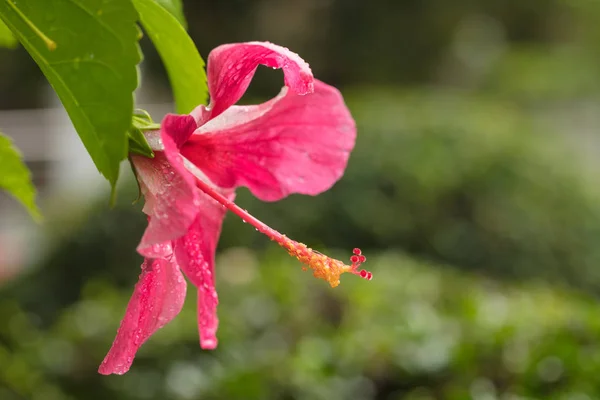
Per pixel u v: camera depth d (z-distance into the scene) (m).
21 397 4.12
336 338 4.06
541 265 7.98
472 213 8.05
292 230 7.57
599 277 8.08
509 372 3.43
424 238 7.97
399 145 8.32
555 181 8.33
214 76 1.31
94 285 5.52
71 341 4.41
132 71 1.03
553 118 17.47
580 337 3.59
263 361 3.94
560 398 3.13
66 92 1.04
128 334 1.29
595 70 19.72
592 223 8.26
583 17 20.80
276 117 1.50
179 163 1.19
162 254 1.34
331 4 15.58
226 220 7.43
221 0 14.58
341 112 1.51
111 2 1.03
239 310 4.58
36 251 8.60
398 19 15.82
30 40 1.04
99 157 1.04
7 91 15.55
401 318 4.25
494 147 8.36
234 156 1.49
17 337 4.73
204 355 4.14
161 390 4.03
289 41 15.57
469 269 7.95
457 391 3.29
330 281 1.43
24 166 1.92
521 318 3.88
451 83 17.36
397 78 16.22
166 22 1.36
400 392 3.69
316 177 1.53
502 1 18.97
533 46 20.25
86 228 7.73
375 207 7.89
